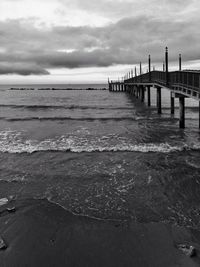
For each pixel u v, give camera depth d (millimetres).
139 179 9258
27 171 10234
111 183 8945
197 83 14430
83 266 5020
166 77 23359
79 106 41875
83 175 9719
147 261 5125
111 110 35688
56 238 5934
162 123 22672
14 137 16734
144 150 13062
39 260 5207
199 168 10297
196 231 6078
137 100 55812
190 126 20812
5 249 5543
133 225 6383
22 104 48438
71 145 14414
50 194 8148
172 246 5551
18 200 7754
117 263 5090
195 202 7527
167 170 10109
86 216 6816
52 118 26375
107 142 15172
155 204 7418
